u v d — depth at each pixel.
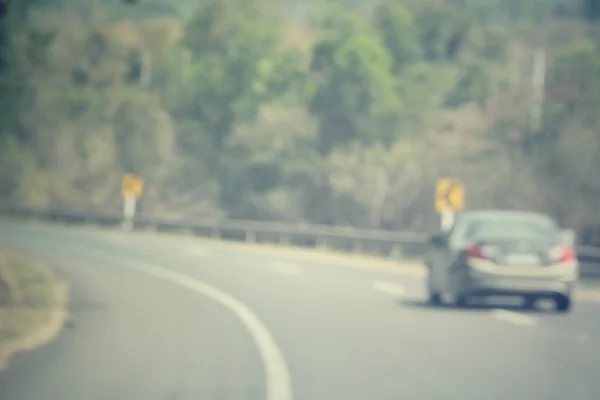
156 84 186.12
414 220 106.12
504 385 22.03
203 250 80.19
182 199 157.62
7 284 40.12
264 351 27.00
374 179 113.50
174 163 159.38
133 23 196.88
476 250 37.91
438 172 104.31
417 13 177.38
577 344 29.20
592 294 49.62
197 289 46.81
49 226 114.94
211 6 175.88
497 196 93.31
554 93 102.56
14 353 26.44
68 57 191.62
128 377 22.62
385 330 32.09
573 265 38.09
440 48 175.88
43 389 21.06
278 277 54.72
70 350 27.00
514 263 37.69
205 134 165.00
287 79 159.25
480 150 102.50
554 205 90.44
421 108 148.12
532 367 24.75
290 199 136.00
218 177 147.12
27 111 174.38
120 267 60.19
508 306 41.03
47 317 35.34
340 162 122.94
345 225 119.00
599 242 88.88
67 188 156.62
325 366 24.50
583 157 91.19
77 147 162.25
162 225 107.38
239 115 162.50
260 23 175.88
